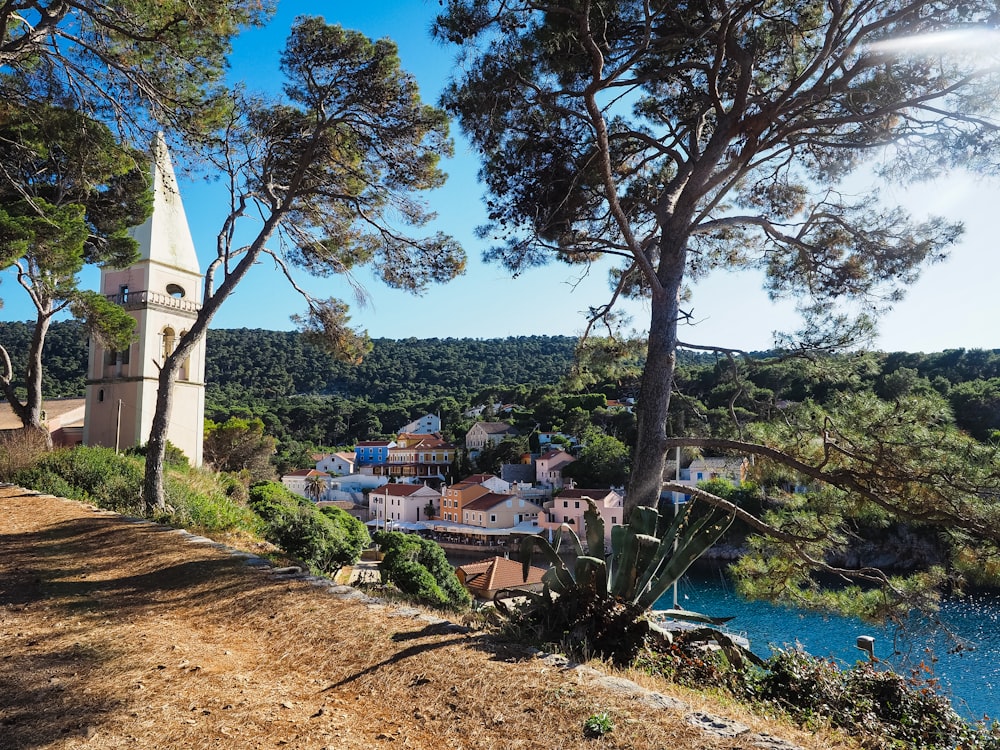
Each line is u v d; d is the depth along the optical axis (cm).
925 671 638
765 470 846
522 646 535
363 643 551
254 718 414
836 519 784
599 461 6481
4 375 2109
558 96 894
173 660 525
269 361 15088
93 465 1639
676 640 592
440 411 12925
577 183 1013
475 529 6575
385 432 12912
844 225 968
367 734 395
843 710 527
